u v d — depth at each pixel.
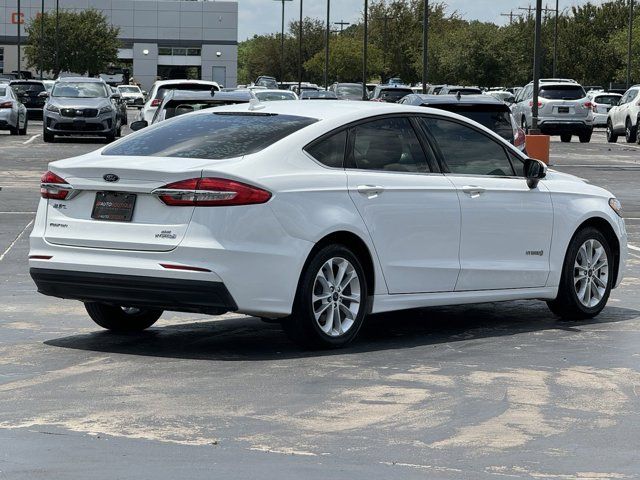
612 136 49.03
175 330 9.70
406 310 10.98
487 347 9.08
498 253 9.82
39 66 107.75
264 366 8.23
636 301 11.60
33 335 9.32
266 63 134.62
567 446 6.26
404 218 9.16
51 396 7.25
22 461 5.85
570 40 111.31
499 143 10.05
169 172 8.25
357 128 9.10
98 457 5.94
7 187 23.00
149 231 8.33
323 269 8.76
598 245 10.59
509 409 7.04
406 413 6.92
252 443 6.23
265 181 8.38
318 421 6.71
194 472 5.70
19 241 15.33
